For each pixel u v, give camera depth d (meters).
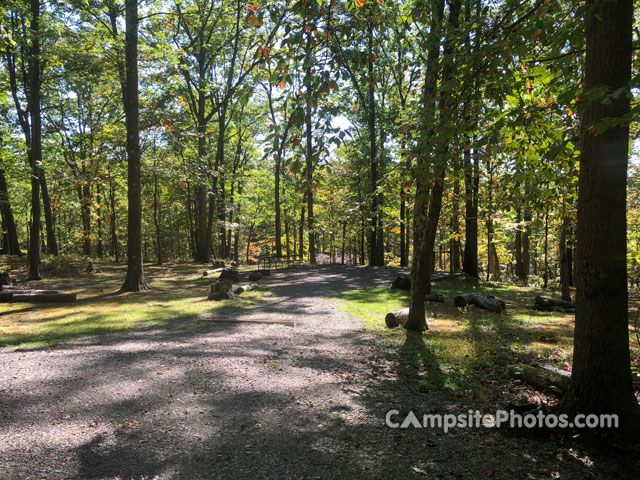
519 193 5.60
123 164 22.03
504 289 16.25
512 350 6.86
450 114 5.05
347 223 7.27
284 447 3.64
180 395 4.71
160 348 6.73
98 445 3.61
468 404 4.70
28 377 5.20
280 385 5.12
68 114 27.44
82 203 28.80
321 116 3.82
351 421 4.18
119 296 13.37
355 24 4.19
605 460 3.50
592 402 3.83
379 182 6.98
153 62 19.59
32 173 17.56
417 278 8.37
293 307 11.16
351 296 13.11
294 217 38.66
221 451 3.55
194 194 32.19
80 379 5.16
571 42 4.13
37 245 17.72
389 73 23.02
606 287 3.78
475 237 18.47
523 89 4.98
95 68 18.20
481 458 3.52
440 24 5.67
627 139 3.67
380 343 7.35
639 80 2.79
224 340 7.39
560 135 4.96
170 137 20.12
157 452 3.51
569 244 14.03
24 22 17.44
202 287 15.84
